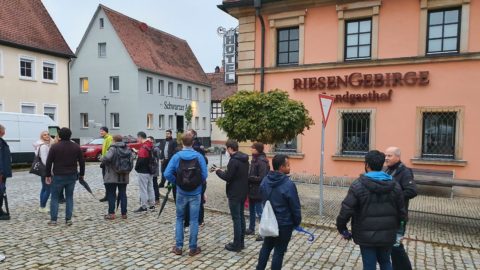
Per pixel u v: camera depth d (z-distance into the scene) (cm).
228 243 640
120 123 3597
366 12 1269
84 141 2966
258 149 715
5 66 2395
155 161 920
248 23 1471
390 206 393
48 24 2880
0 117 1762
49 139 871
